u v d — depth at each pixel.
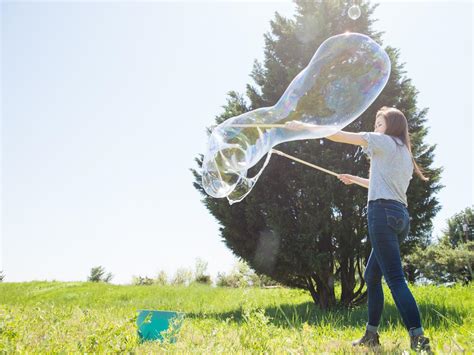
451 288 6.41
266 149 2.66
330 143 6.30
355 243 6.02
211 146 2.80
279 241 6.03
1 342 2.17
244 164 2.70
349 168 6.02
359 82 2.49
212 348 2.19
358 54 2.55
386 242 2.17
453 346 1.94
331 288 6.23
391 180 2.23
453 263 10.82
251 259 6.52
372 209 2.23
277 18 7.26
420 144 6.32
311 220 5.85
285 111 2.67
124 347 2.24
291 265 6.11
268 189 6.33
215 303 7.64
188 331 3.25
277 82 6.84
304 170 6.09
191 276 14.77
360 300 6.29
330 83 2.55
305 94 2.62
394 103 6.27
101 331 2.52
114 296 9.30
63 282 12.32
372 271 2.48
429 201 6.25
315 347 2.16
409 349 1.94
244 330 2.40
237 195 2.85
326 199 5.80
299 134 2.58
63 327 3.13
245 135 2.73
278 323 4.32
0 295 9.94
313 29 6.84
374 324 2.46
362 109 2.45
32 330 2.92
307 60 6.73
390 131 2.36
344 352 2.05
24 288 11.17
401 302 2.08
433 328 2.90
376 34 6.88
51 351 2.06
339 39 2.64
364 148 2.38
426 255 12.05
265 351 1.99
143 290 10.18
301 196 6.27
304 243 5.86
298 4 7.23
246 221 6.57
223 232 6.82
